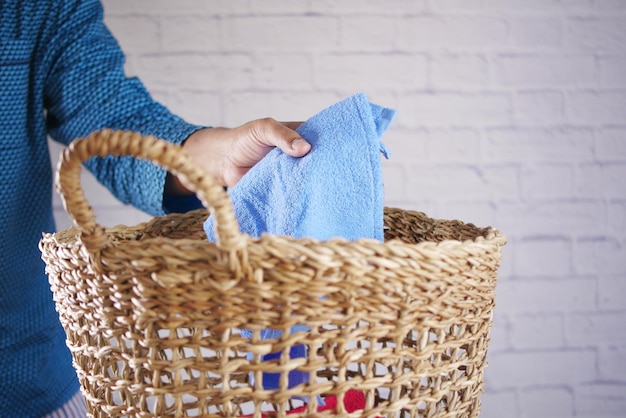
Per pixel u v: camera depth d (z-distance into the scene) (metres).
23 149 0.98
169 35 1.49
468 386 0.71
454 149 1.58
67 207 0.59
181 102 1.51
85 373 0.71
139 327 0.61
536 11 1.58
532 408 1.65
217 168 0.94
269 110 1.53
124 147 0.54
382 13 1.53
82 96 1.01
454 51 1.56
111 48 1.04
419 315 0.64
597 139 1.62
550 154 1.61
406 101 1.55
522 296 1.63
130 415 0.66
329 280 0.58
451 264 0.63
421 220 0.94
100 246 0.61
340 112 0.77
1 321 0.95
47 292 1.02
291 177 0.75
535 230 1.62
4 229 0.95
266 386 0.72
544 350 1.65
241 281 0.58
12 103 0.95
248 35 1.51
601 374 1.66
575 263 1.63
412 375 0.65
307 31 1.52
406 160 1.57
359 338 0.61
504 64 1.58
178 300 0.59
